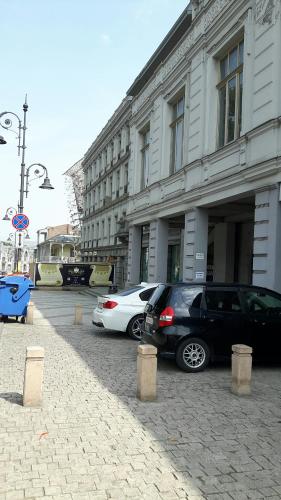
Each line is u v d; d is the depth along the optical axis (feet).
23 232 59.82
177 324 26.43
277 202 33.45
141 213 70.49
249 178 36.91
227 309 27.37
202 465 14.10
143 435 16.42
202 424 17.71
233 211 52.11
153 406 19.79
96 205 154.92
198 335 26.61
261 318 27.73
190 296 27.22
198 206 49.11
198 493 12.37
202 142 47.67
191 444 15.71
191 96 51.13
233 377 22.21
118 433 16.52
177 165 58.49
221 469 13.85
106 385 22.91
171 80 58.03
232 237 62.64
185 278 51.52
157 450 15.12
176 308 26.76
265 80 35.40
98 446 15.29
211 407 19.86
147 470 13.65
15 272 58.70
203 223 49.93
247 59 38.55
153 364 20.61
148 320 28.68
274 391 22.68
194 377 25.29
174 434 16.60
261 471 13.79
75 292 110.22
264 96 35.45
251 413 19.16
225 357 27.07
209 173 45.68
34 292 104.78
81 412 18.66
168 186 58.49
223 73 45.96
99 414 18.49
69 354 30.45
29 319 45.60
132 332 37.29
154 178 64.90
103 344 34.78
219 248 64.34
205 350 26.68
